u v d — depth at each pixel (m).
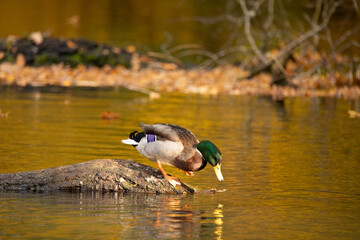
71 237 6.87
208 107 19.41
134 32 38.53
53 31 36.84
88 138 13.57
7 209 7.99
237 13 30.98
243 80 25.73
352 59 27.48
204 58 31.00
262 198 8.93
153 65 28.06
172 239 6.88
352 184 9.92
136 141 9.02
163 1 58.94
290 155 12.40
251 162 11.64
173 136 8.55
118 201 8.54
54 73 25.69
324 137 14.62
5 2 53.94
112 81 25.16
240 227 7.41
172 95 22.31
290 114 18.38
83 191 9.12
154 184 9.16
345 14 35.75
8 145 12.55
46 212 7.88
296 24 38.38
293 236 7.09
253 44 25.00
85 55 27.41
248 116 17.72
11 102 18.81
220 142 13.66
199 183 9.85
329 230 7.36
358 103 21.39
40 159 11.29
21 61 26.42
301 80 26.19
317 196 9.10
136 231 7.13
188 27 42.12
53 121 15.75
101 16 46.78
